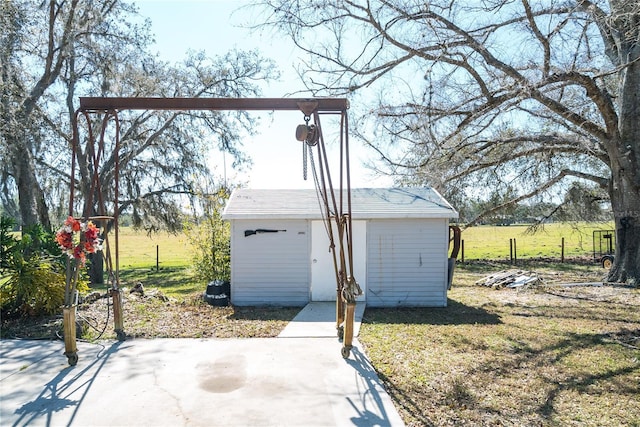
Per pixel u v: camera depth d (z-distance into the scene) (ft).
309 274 34.73
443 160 37.47
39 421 12.91
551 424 13.43
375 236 34.65
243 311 31.37
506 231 119.85
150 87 54.60
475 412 14.15
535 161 42.37
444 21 30.73
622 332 24.76
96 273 56.03
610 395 15.71
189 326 25.52
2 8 40.45
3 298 24.79
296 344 21.27
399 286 34.68
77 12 50.67
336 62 35.96
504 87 28.84
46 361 18.21
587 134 39.22
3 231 26.37
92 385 15.66
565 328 25.93
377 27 33.06
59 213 57.11
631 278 40.68
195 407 13.89
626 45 35.68
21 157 44.37
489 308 33.14
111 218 20.52
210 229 41.11
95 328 22.98
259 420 13.04
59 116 55.06
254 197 38.32
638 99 37.60
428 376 17.33
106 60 52.37
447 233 34.55
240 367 17.71
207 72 59.82
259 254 34.76
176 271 68.44
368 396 14.92
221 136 61.87
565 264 64.75
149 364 17.95
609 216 52.60
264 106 18.10
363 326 26.45
